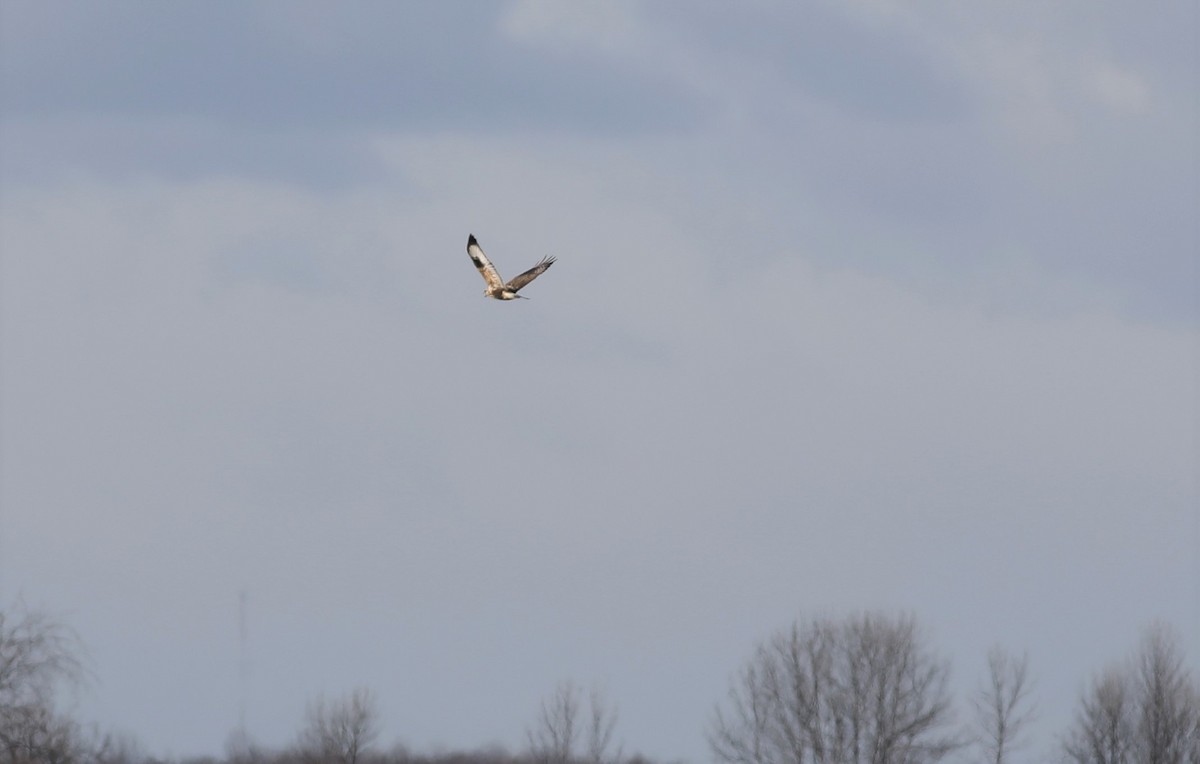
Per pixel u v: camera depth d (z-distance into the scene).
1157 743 184.88
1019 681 192.38
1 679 146.25
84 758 149.75
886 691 192.12
